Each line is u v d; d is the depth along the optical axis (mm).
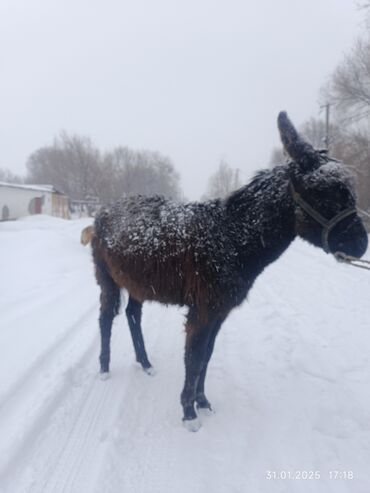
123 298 4031
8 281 6723
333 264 9766
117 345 4531
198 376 3027
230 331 5000
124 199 3855
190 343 2977
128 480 2393
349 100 20297
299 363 4004
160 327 5188
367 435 2836
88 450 2637
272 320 5379
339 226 2527
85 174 50156
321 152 2738
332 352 4230
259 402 3326
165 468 2518
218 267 2820
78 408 3145
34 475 2379
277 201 2793
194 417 2986
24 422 2744
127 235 3314
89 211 43469
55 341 4133
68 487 2293
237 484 2383
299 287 7355
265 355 4238
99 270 3859
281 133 2641
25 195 30656
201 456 2645
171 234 3025
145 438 2840
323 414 3105
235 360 4133
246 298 3156
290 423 3018
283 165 2930
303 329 4973
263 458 2627
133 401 3338
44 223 21953
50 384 3307
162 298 3180
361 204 15023
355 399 3283
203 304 2889
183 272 2943
